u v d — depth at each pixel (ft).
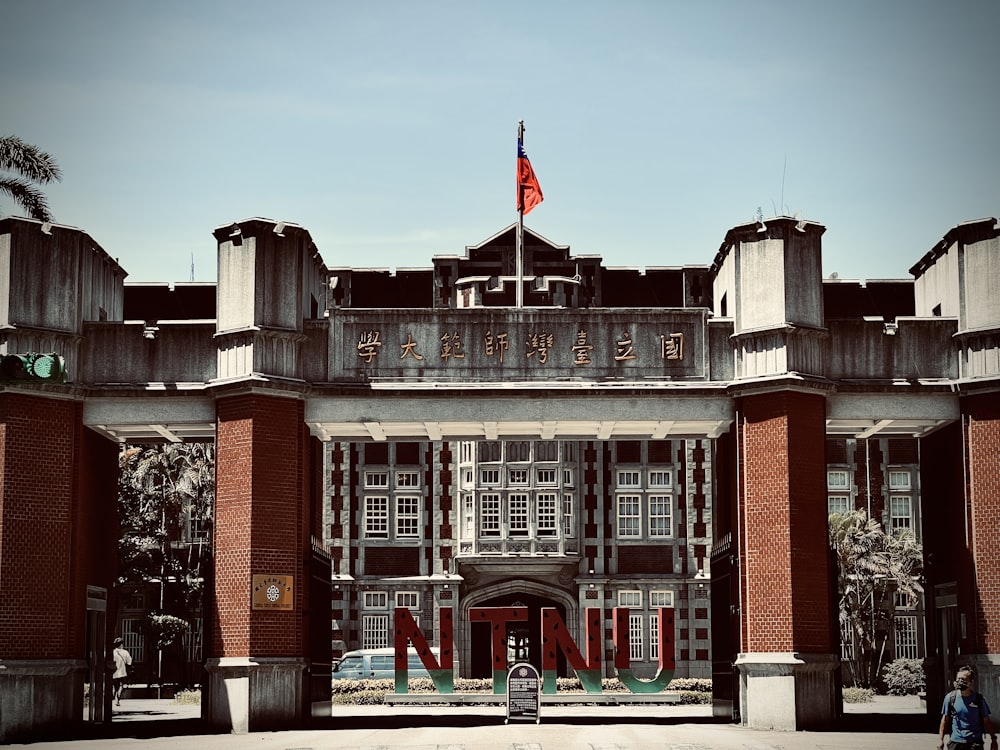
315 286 121.60
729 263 115.75
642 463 221.66
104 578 118.93
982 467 108.88
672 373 112.06
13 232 109.29
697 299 209.87
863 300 171.01
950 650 113.91
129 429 114.52
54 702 106.01
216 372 111.55
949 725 70.38
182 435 119.55
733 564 110.11
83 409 111.34
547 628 123.24
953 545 112.27
